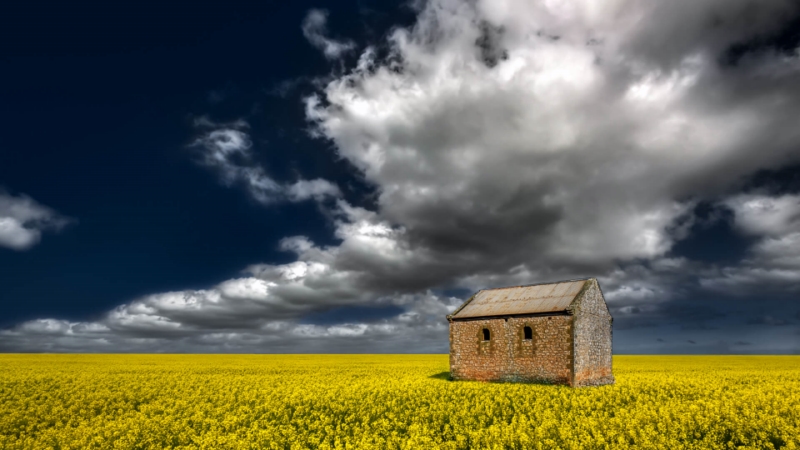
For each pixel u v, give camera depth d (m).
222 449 16.86
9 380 35.88
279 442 17.75
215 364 62.00
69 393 29.33
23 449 16.97
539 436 17.03
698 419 18.92
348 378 39.22
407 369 51.78
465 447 16.97
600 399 25.28
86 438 17.67
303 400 25.73
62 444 17.36
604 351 35.91
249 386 32.50
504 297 38.56
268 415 22.34
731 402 23.22
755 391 28.22
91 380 36.56
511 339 34.88
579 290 34.72
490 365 35.59
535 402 23.81
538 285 38.28
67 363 61.97
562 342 32.34
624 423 18.39
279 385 32.97
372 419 21.83
